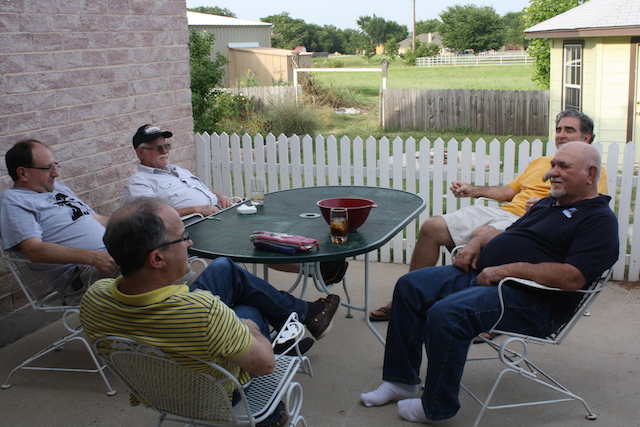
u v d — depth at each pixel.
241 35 25.53
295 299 3.09
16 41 4.15
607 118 10.20
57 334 4.29
